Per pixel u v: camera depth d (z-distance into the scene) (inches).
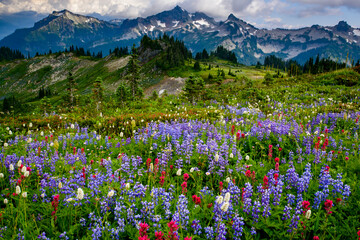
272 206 179.9
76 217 172.7
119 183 211.3
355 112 585.3
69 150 326.3
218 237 143.0
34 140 340.2
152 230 154.3
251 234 155.9
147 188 205.8
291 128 378.0
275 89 1177.4
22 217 162.4
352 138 373.7
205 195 196.5
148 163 231.3
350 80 1186.6
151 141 333.4
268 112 687.7
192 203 188.9
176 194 208.1
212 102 936.3
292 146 330.6
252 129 370.9
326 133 350.0
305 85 1218.0
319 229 166.4
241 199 187.2
